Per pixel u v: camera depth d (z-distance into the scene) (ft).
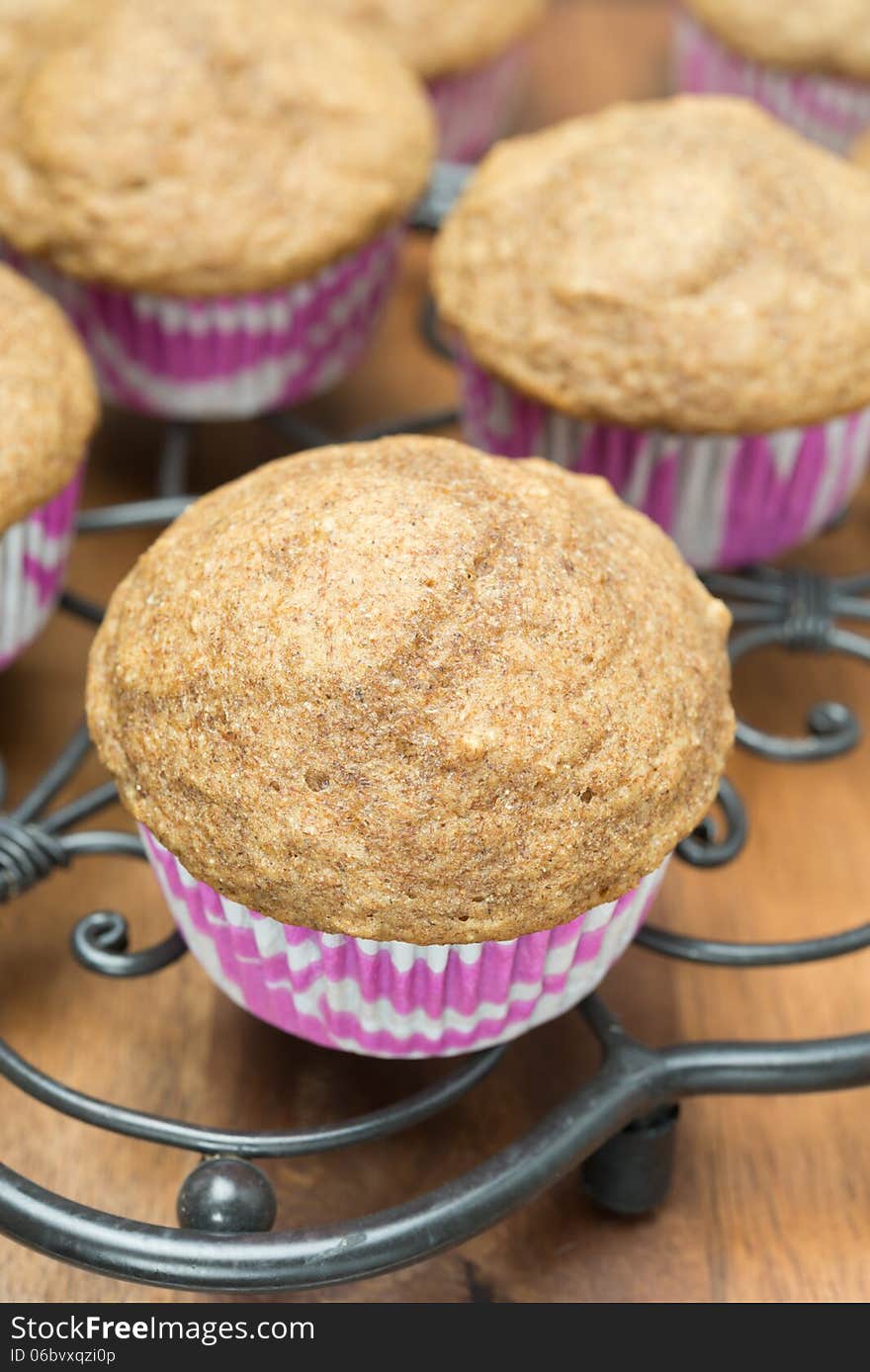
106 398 1.41
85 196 1.29
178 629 1.00
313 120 1.33
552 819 0.97
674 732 1.00
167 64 1.31
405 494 1.00
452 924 0.97
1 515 1.13
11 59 1.37
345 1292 1.07
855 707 1.34
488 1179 0.98
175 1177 1.09
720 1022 1.17
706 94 1.70
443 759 0.96
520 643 0.97
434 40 1.57
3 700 1.31
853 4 1.57
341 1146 1.02
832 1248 1.08
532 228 1.26
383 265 1.39
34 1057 1.13
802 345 1.21
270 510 1.01
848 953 1.10
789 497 1.28
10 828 1.11
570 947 1.01
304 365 1.38
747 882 1.24
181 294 1.30
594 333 1.22
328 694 0.96
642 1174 1.06
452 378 1.56
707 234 1.22
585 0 2.01
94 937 1.10
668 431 1.22
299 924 0.97
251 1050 1.15
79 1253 0.95
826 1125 1.13
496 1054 1.06
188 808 0.98
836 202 1.26
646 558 1.04
